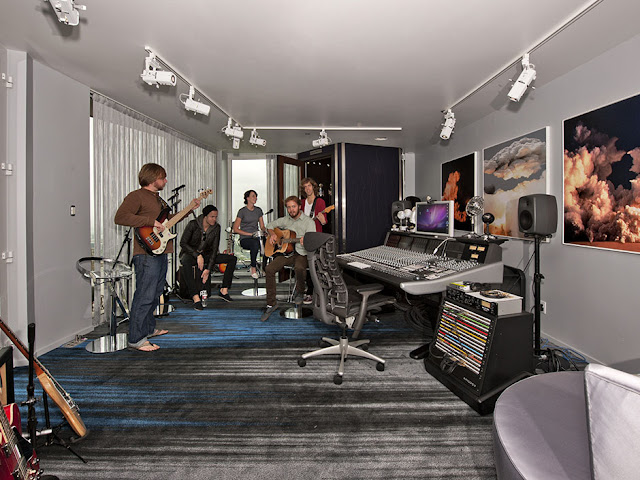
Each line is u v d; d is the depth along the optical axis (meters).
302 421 1.96
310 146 6.34
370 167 5.19
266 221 7.32
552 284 3.09
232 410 2.07
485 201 4.17
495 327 2.05
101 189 3.68
